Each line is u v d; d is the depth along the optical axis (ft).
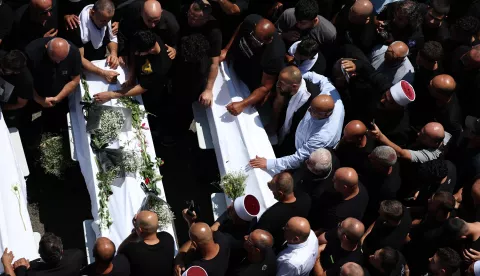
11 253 20.29
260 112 26.50
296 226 20.11
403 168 24.73
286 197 21.43
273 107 25.50
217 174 27.07
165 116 27.17
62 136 25.14
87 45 25.40
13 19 23.97
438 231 22.22
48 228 24.94
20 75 22.68
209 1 25.30
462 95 26.45
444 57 26.91
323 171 22.56
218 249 19.85
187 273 18.70
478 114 26.37
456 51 26.53
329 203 22.48
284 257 20.66
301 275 20.81
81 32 24.94
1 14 23.62
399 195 25.40
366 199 22.65
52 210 25.30
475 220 23.26
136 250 19.77
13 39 24.39
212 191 27.14
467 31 26.23
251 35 24.25
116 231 21.89
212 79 25.44
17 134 24.17
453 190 24.62
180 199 26.63
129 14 24.27
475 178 23.56
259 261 19.74
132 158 23.02
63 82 23.90
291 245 20.59
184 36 24.54
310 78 25.48
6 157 22.38
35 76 23.34
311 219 22.91
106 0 24.08
